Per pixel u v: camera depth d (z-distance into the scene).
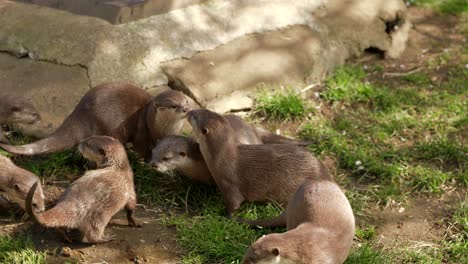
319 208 8.03
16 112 10.19
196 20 12.20
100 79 11.04
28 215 8.65
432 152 10.89
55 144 9.83
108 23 11.65
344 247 7.85
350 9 13.76
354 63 13.51
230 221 9.09
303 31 12.99
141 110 10.35
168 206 9.60
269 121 11.62
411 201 9.89
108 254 8.56
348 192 9.87
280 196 9.42
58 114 10.73
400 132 11.49
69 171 10.12
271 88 12.15
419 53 14.02
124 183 8.80
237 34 12.38
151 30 11.73
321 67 12.86
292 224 8.31
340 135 11.27
